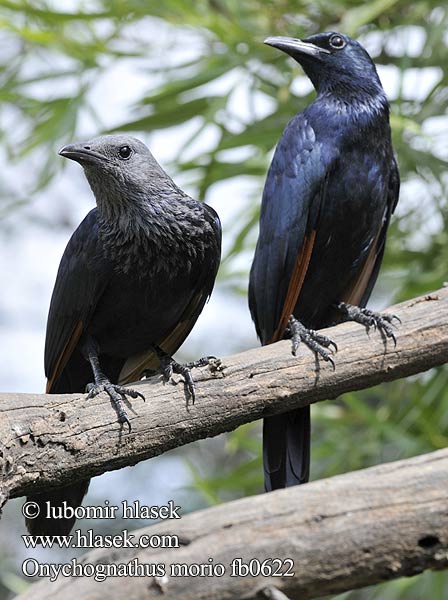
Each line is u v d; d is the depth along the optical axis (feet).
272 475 29.58
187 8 41.83
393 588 40.32
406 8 43.47
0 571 45.85
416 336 25.77
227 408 24.62
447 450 19.42
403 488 18.74
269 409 25.22
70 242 28.50
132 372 30.14
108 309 28.12
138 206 27.48
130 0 42.22
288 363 25.20
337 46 32.65
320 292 31.96
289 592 18.34
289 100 42.80
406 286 41.65
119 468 24.11
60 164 43.60
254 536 18.30
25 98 45.27
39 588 18.02
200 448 54.60
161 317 28.50
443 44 42.14
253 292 31.78
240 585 18.02
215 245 28.43
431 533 18.49
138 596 17.78
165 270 27.76
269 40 33.42
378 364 25.73
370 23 43.45
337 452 41.50
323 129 31.42
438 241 42.93
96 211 28.40
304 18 43.83
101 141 27.61
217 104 40.32
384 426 40.09
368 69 32.63
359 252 31.76
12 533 50.19
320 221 31.17
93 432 23.31
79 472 23.31
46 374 29.22
